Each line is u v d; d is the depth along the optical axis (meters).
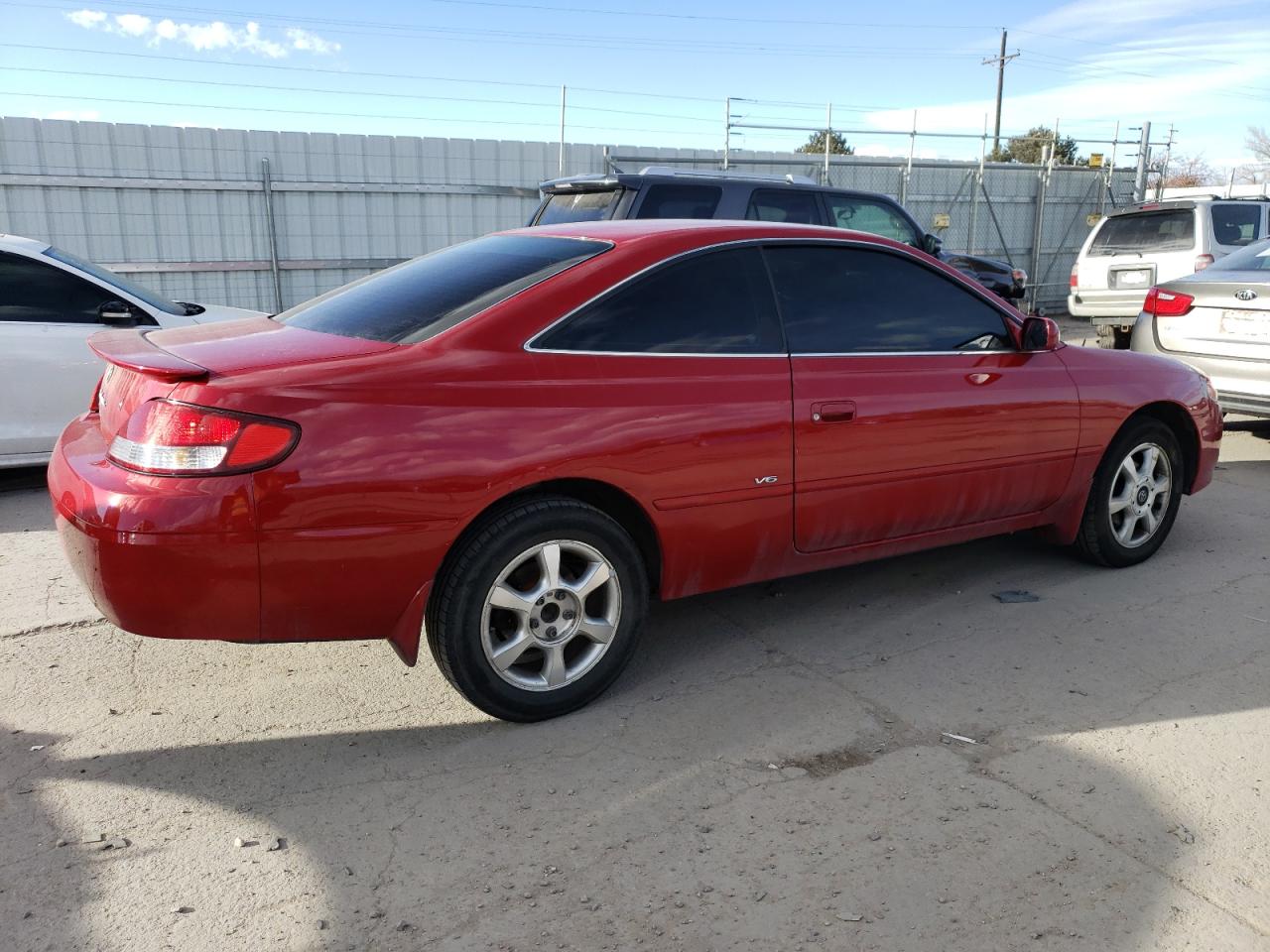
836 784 2.88
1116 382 4.46
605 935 2.26
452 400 2.94
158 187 11.39
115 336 3.53
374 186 12.49
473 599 3.03
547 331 3.15
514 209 13.37
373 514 2.81
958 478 3.98
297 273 12.34
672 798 2.82
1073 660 3.73
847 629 4.03
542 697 3.22
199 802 2.79
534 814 2.74
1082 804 2.78
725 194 8.07
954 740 3.14
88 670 3.61
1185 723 3.25
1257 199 11.87
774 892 2.41
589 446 3.11
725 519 3.43
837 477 3.65
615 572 3.28
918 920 2.31
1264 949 2.23
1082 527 4.59
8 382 5.95
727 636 3.96
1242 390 6.64
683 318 3.41
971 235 16.25
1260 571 4.70
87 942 2.23
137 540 2.65
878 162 15.26
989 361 4.08
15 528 5.38
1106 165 17.34
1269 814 2.74
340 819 2.71
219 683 3.52
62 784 2.87
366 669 3.64
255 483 2.69
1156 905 2.37
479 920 2.31
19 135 10.73
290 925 2.29
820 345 3.67
